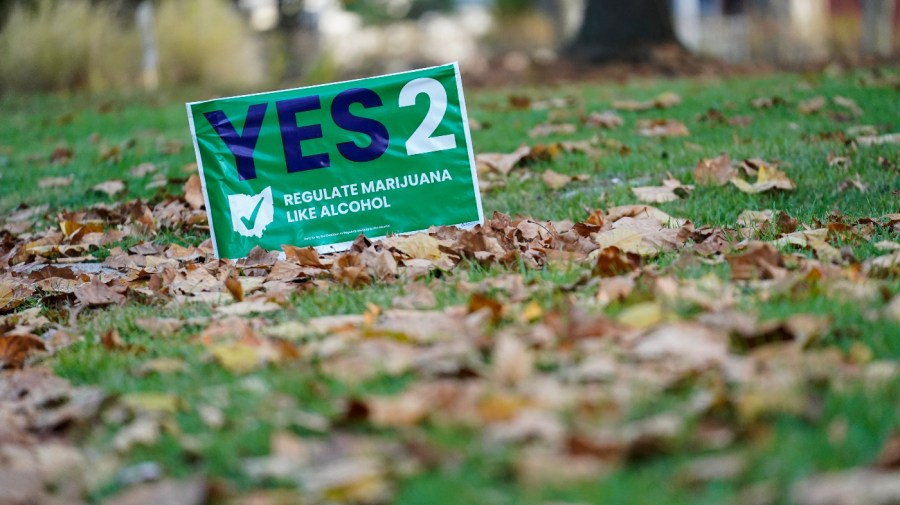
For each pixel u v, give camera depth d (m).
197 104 6.14
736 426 3.10
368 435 3.30
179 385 3.97
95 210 7.86
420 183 6.21
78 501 3.20
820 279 4.64
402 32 32.44
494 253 5.57
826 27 21.97
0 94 17.62
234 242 6.16
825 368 3.43
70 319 5.30
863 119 9.34
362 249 6.09
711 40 22.39
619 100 11.62
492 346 3.92
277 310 5.02
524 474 2.87
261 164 6.17
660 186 7.33
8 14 19.72
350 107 6.18
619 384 3.44
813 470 2.77
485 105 12.05
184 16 20.28
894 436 2.88
